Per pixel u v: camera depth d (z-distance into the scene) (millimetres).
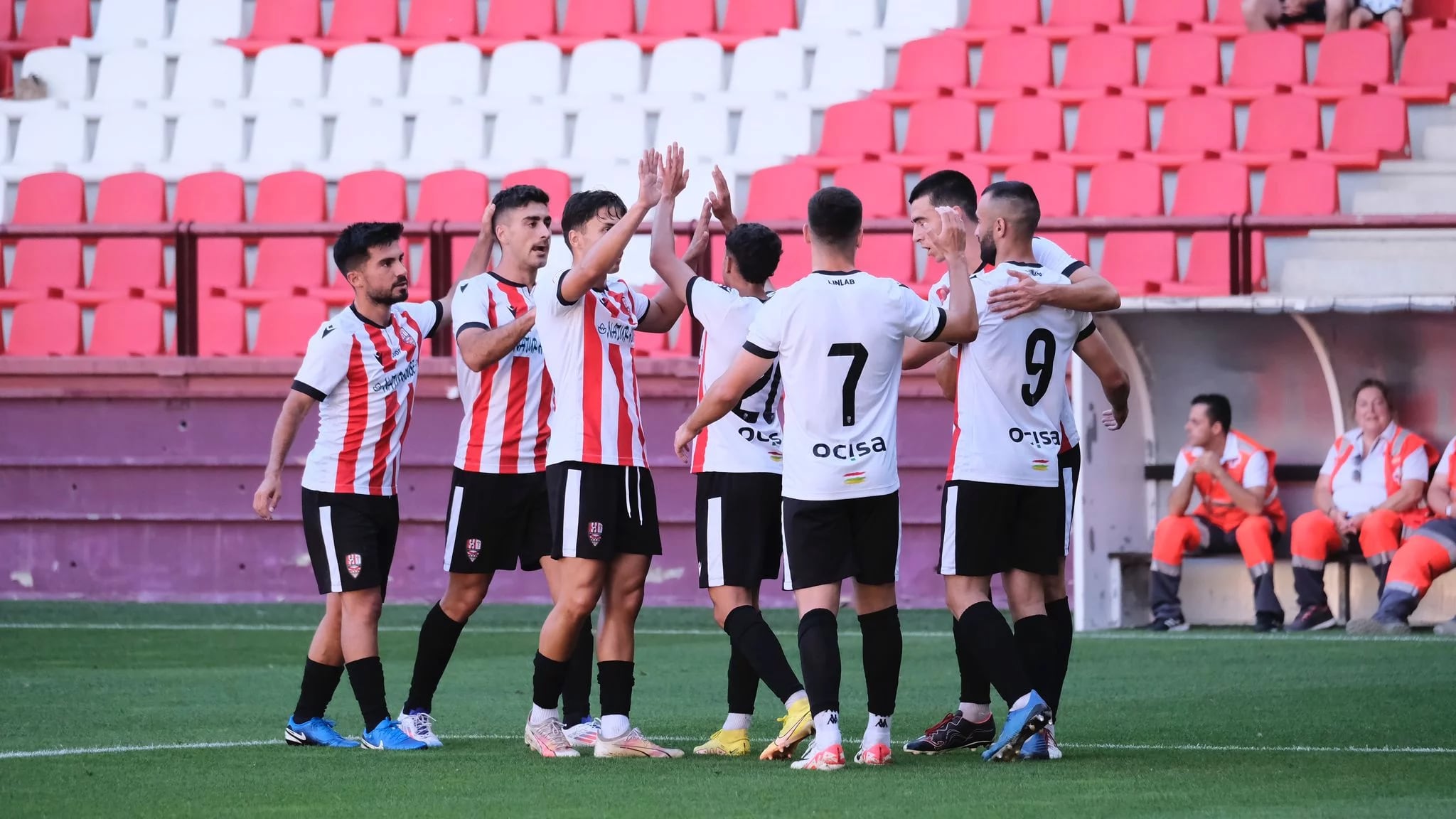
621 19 57406
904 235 45000
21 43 60625
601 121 53281
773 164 49750
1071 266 19172
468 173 49688
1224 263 43562
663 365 38031
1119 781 16641
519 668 28562
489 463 20391
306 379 20047
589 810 15266
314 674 20281
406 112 55031
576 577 18844
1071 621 19719
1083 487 33219
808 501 17750
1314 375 34219
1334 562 32750
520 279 20578
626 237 18172
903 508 37156
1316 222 35125
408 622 35438
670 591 38188
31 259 50406
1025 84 51438
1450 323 32625
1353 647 29047
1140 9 52938
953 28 54438
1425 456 32344
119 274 49750
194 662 29453
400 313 21094
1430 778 16750
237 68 58469
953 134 49625
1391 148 46188
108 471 40219
